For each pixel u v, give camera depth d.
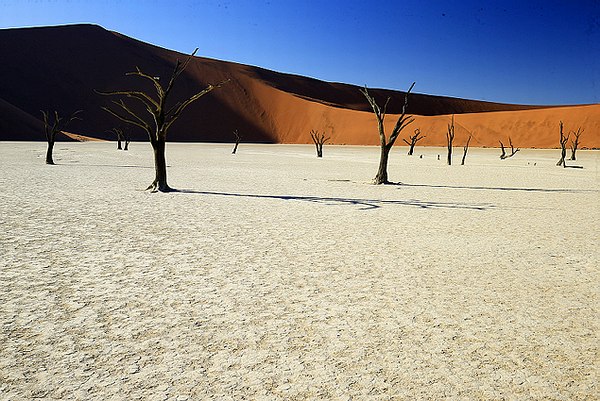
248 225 11.58
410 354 4.82
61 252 8.59
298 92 174.88
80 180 21.52
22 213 12.45
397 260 8.55
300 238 10.23
